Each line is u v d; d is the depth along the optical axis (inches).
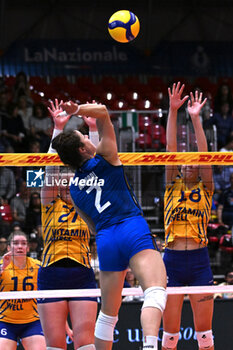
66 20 927.7
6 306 301.0
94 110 205.8
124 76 913.5
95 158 212.7
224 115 737.0
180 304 282.0
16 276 312.2
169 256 291.6
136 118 652.7
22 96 750.5
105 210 208.5
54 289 261.1
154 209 592.7
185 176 294.8
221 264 540.4
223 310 344.8
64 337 253.1
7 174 589.3
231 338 342.0
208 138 607.5
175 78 877.2
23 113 743.7
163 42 946.7
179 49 945.5
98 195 209.5
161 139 693.9
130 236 203.0
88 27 935.7
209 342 281.3
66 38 928.9
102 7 933.2
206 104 715.4
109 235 206.5
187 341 343.3
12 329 301.6
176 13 948.6
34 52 910.4
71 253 262.8
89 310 253.0
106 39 938.1
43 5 921.5
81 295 251.6
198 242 288.0
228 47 954.1
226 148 695.1
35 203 543.8
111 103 806.5
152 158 272.2
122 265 206.8
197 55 942.4
